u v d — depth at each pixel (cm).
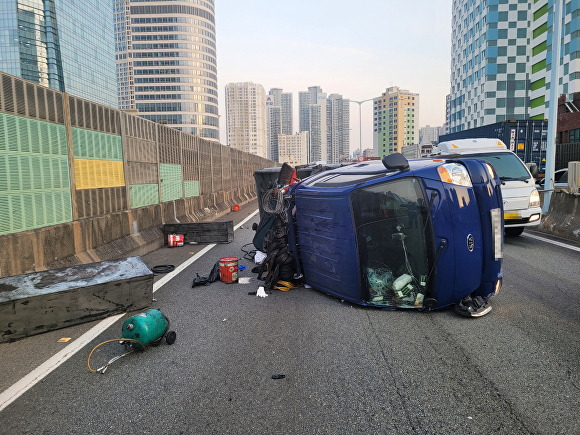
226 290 614
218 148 2012
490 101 8488
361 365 351
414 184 468
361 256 498
